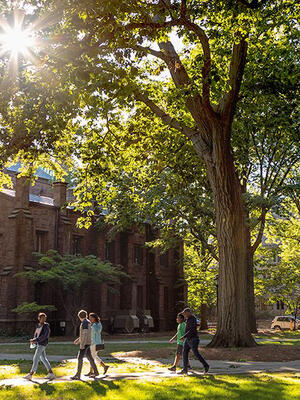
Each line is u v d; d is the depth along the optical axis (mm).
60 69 15555
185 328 14352
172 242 42062
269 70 23297
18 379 12953
